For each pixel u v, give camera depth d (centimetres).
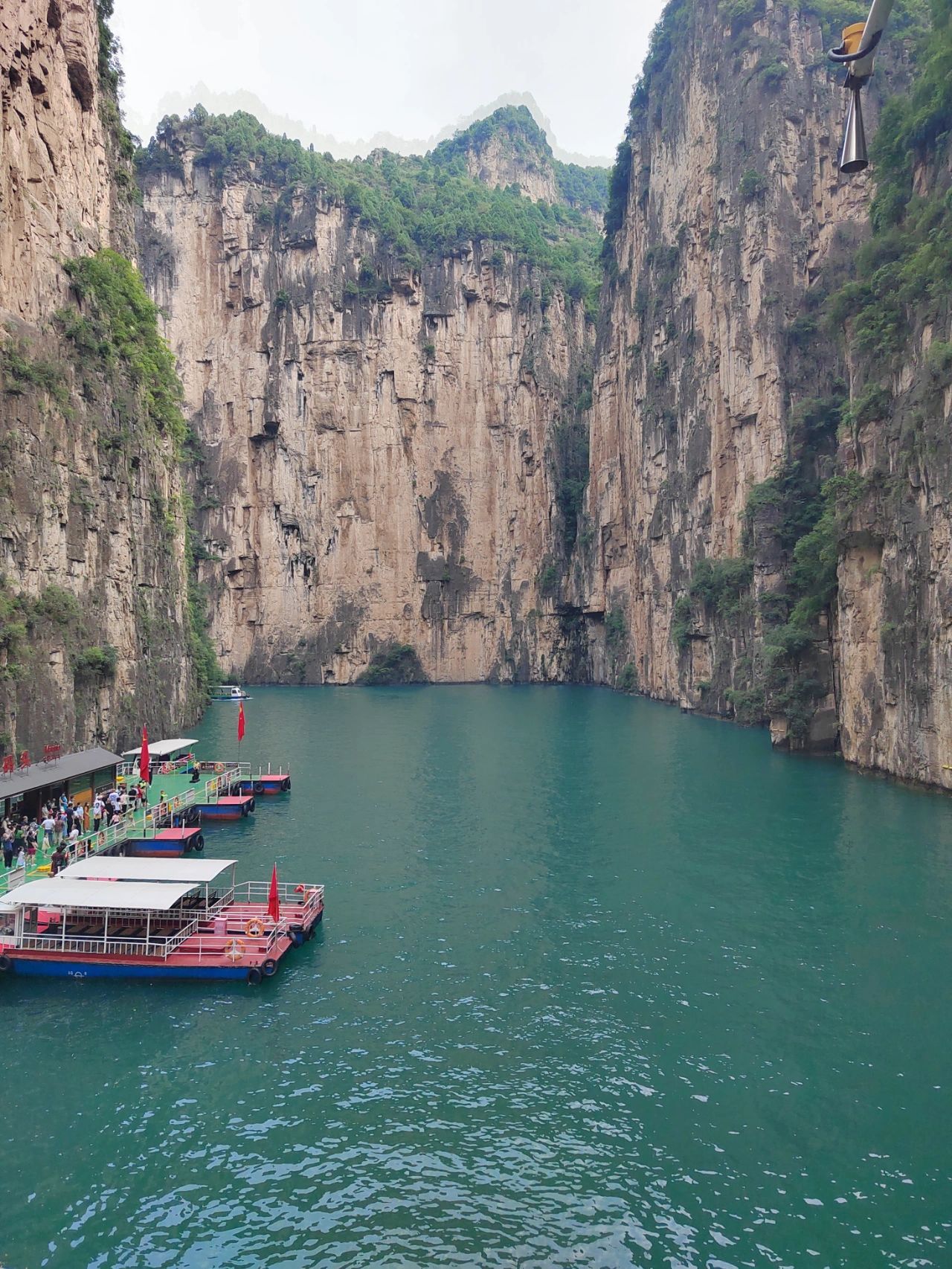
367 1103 1770
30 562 3662
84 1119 1722
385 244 11900
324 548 11562
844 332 5094
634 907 2786
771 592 5966
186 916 2538
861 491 4575
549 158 19738
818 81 6819
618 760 5256
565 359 12706
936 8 4428
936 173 4250
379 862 3262
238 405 11512
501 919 2709
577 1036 2016
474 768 5097
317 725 7012
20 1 3794
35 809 3200
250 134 11969
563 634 12069
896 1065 1892
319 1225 1450
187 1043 1995
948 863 3120
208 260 11656
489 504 12150
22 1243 1410
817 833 3525
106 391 4541
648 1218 1462
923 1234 1425
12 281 3762
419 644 11788
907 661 4194
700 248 7856
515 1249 1401
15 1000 2197
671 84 8788
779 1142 1650
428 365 11931
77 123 4494
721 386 7294
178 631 6581
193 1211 1484
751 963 2384
